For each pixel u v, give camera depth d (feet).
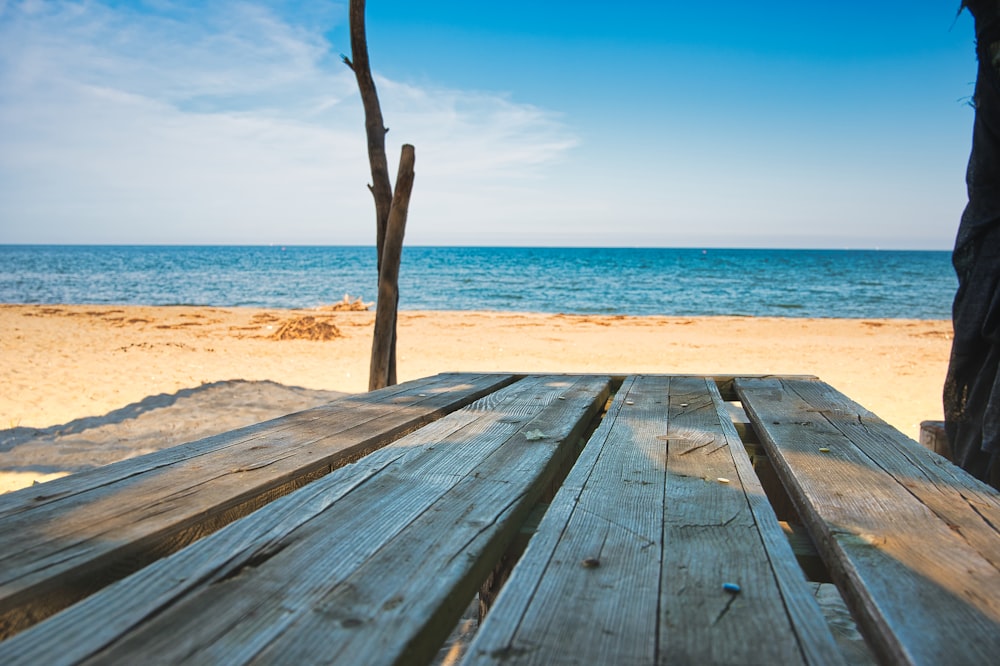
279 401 24.40
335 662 3.04
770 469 9.84
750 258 392.88
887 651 3.42
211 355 36.47
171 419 21.06
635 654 3.16
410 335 49.39
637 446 7.25
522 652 3.18
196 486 5.68
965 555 4.30
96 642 3.18
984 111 10.02
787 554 4.34
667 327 58.23
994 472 10.00
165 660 3.04
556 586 3.87
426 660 3.44
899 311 91.20
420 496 5.43
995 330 9.83
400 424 8.25
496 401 9.91
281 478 5.97
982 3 9.91
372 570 4.02
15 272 178.91
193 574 3.93
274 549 4.32
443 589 3.77
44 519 4.87
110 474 6.01
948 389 10.83
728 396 12.71
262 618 3.43
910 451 6.98
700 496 5.52
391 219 16.33
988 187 10.14
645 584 3.90
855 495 5.52
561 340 46.65
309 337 45.19
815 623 3.45
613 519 4.98
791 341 47.14
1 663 2.98
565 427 8.06
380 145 17.20
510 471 6.16
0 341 38.96
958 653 3.18
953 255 10.68
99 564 4.24
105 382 26.91
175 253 498.28
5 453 17.16
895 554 4.32
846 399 10.11
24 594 3.80
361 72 16.78
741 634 3.34
